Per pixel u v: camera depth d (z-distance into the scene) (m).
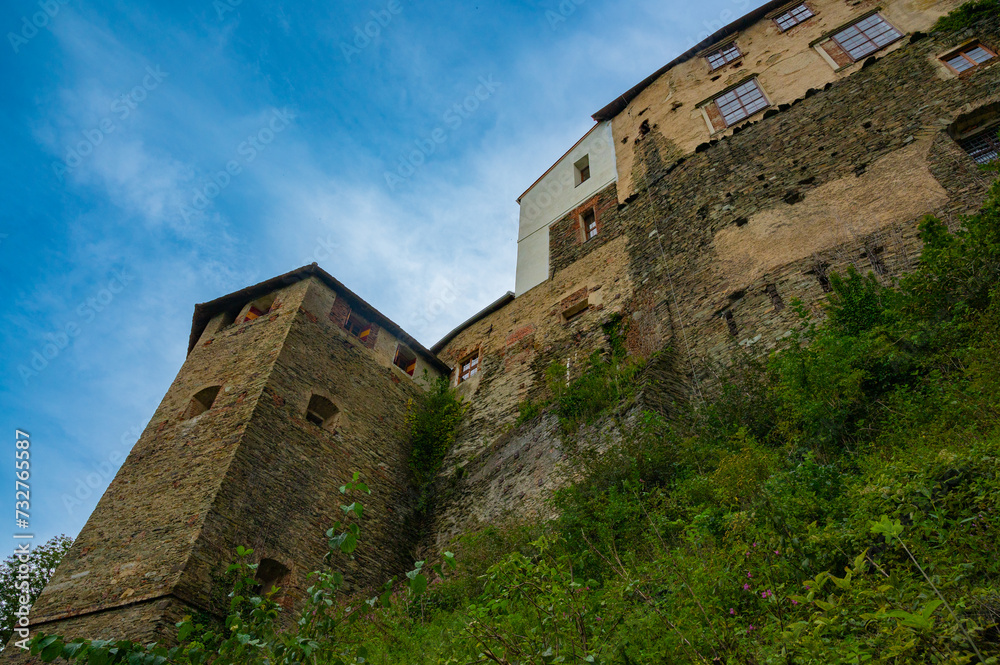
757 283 11.80
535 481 11.57
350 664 5.34
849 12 16.23
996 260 7.55
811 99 14.76
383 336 16.62
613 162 19.45
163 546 9.87
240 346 14.11
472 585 8.87
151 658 4.32
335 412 13.77
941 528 4.09
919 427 6.29
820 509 5.21
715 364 11.11
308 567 10.91
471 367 17.62
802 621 3.64
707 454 8.48
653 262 14.84
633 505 7.82
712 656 3.99
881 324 8.32
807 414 7.48
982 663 2.95
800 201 12.61
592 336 14.74
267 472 11.38
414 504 14.00
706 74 18.52
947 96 12.05
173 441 12.16
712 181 14.99
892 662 3.29
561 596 4.76
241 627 5.14
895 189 11.26
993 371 6.14
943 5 14.30
